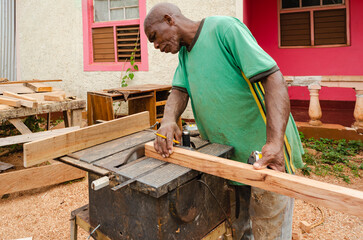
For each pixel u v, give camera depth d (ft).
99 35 21.66
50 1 22.74
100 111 14.88
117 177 4.52
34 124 17.44
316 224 8.97
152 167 4.72
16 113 11.95
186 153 4.69
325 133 16.24
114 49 21.30
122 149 5.94
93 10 21.65
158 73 19.84
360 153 14.69
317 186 3.40
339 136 15.97
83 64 22.15
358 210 3.14
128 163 5.03
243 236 6.77
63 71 23.15
